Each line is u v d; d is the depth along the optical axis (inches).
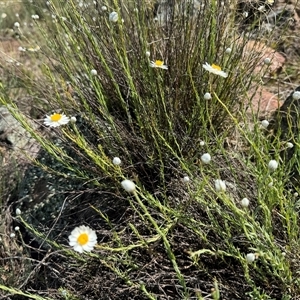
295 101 22.8
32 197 24.7
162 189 19.9
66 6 24.9
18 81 31.5
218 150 20.4
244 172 17.8
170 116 21.1
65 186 24.0
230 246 15.2
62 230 20.2
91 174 22.4
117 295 17.3
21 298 19.9
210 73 20.0
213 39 20.3
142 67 21.5
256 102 25.8
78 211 21.1
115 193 20.9
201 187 14.9
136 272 17.2
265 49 25.1
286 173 18.3
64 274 19.1
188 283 17.1
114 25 23.3
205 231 17.9
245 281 16.5
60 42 25.2
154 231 18.9
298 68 29.0
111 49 23.2
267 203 16.8
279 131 18.0
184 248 17.9
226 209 17.3
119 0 23.7
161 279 17.2
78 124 25.4
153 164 20.7
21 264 21.5
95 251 17.5
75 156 24.7
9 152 28.1
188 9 21.8
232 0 22.9
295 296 15.0
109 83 23.5
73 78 22.2
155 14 25.9
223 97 21.8
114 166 18.8
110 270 18.1
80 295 17.1
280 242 16.7
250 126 22.9
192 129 21.2
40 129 28.3
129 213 20.4
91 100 23.3
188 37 22.0
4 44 42.5
